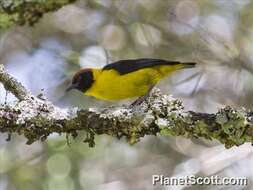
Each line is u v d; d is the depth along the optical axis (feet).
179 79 45.37
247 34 46.11
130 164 44.50
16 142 43.19
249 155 41.37
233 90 45.01
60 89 43.14
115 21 46.42
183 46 45.68
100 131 22.29
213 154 41.73
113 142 44.09
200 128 21.54
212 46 44.78
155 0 46.80
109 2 46.42
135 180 43.83
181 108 22.16
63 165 41.93
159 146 45.29
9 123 21.83
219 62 44.65
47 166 41.93
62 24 47.11
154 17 46.37
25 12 25.11
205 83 45.39
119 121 22.02
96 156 43.01
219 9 46.03
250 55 45.60
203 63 44.47
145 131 22.13
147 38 45.80
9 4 24.86
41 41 46.21
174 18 46.19
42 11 25.27
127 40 46.21
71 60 43.14
